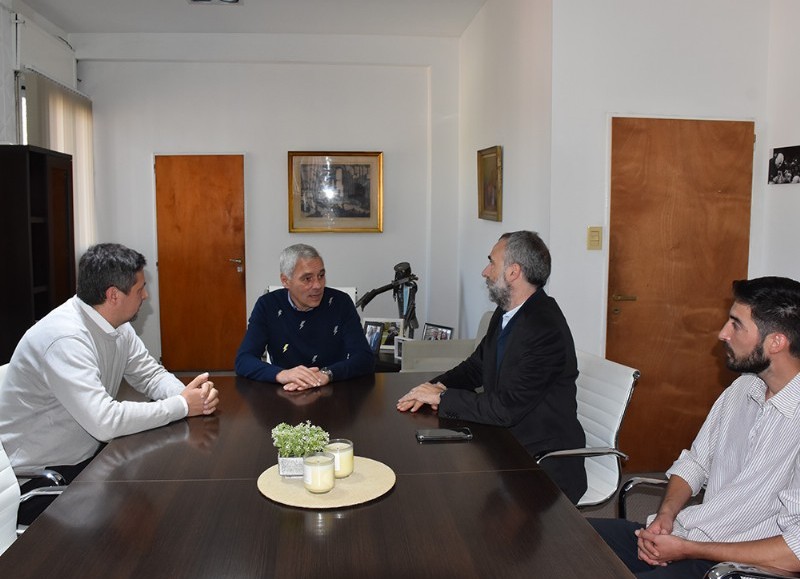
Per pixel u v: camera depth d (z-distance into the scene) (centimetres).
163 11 555
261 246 660
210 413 229
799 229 375
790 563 161
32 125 519
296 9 548
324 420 223
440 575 130
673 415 404
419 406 234
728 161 397
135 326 659
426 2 527
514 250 241
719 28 392
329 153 652
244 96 647
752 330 176
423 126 658
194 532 146
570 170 387
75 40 619
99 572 130
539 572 131
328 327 300
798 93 376
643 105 390
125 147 646
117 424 206
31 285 442
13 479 189
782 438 177
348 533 146
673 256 397
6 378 228
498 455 193
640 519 346
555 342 230
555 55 382
